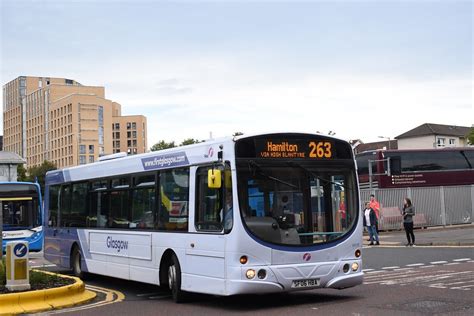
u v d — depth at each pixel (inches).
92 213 625.6
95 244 609.6
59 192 711.1
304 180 432.5
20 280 459.5
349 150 454.6
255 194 416.8
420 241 1015.6
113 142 7317.9
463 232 1221.7
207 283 432.1
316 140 442.3
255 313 400.5
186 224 461.4
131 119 7313.0
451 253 813.9
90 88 7066.9
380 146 3909.9
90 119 6466.5
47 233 735.7
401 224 1375.5
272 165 424.8
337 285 428.1
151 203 516.7
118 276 561.3
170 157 494.3
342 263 432.5
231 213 413.1
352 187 450.0
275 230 415.8
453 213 1465.3
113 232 573.3
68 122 6461.6
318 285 422.0
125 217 557.3
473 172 1566.2
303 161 434.6
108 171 598.9
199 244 442.6
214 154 436.8
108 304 468.1
